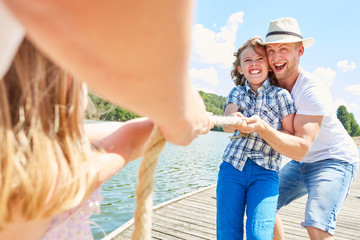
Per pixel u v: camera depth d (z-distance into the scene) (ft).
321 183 8.43
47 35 0.89
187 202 19.66
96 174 1.87
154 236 14.07
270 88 8.21
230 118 5.55
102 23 0.86
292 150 7.15
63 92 1.64
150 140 2.17
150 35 0.93
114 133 2.35
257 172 7.71
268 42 7.83
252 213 7.25
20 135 1.50
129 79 1.07
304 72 8.18
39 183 1.51
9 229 1.56
